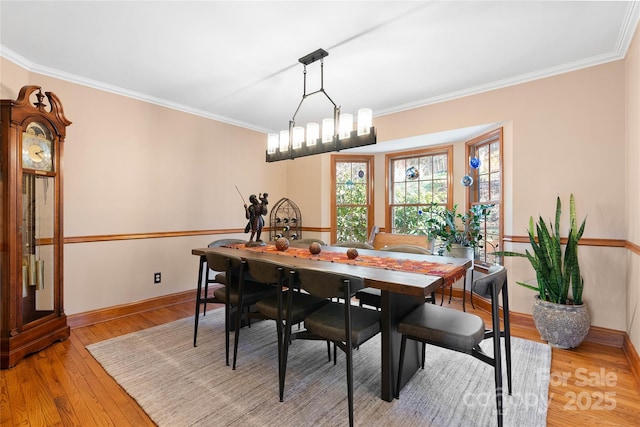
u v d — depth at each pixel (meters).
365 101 3.71
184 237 3.95
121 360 2.37
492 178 3.66
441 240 4.14
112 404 1.85
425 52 2.57
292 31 2.27
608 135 2.65
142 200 3.54
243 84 3.23
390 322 1.87
